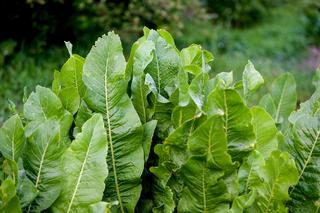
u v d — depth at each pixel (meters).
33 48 4.73
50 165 1.64
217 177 1.64
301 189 1.74
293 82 2.13
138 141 1.71
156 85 1.79
